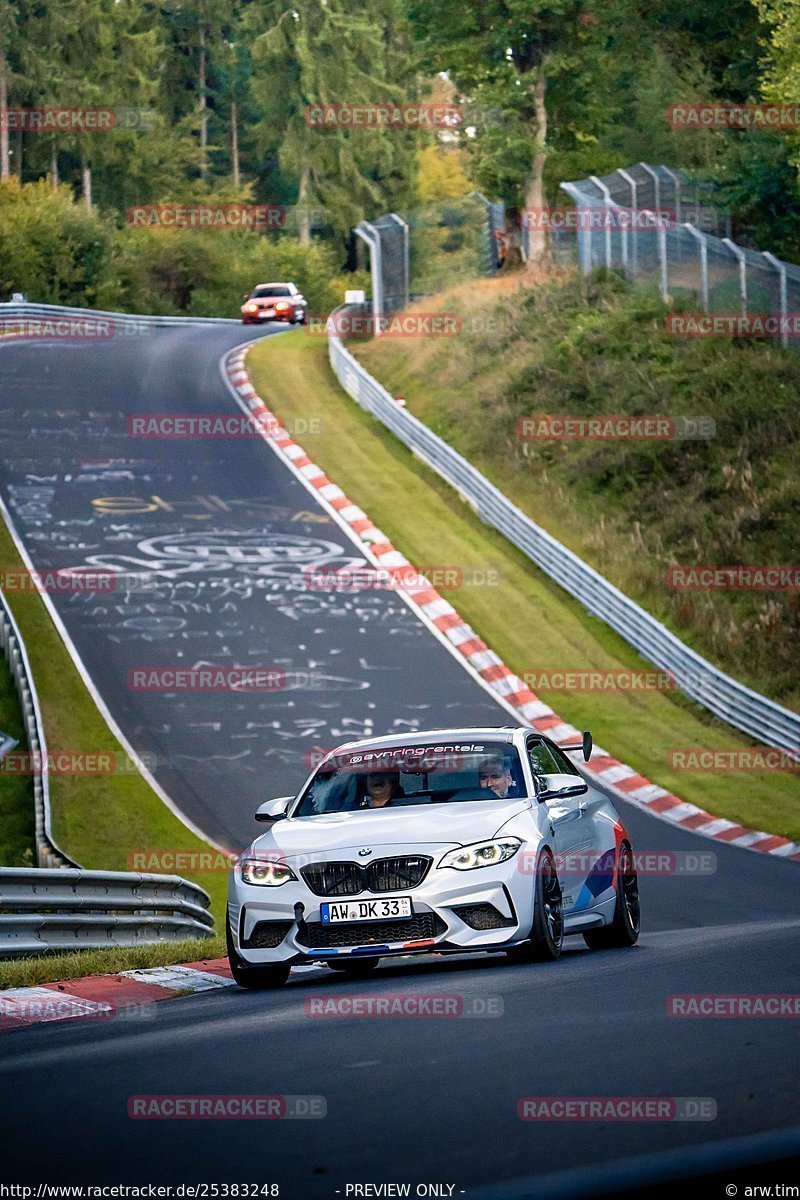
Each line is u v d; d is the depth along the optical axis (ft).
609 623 261.65
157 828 174.60
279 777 189.98
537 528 285.64
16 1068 48.21
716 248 352.90
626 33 447.42
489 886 72.95
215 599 252.62
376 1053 46.11
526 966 73.36
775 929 90.27
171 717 208.44
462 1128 34.37
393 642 242.99
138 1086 42.52
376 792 80.74
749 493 297.12
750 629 260.21
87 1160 33.22
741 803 195.52
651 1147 31.37
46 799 169.89
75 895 98.07
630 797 197.98
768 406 318.65
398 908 72.64
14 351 449.89
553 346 371.35
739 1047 43.88
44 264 644.69
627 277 391.04
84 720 205.57
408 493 319.47
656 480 313.32
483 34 435.12
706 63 447.01
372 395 374.22
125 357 447.01
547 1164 30.37
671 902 141.08
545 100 444.96
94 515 293.43
